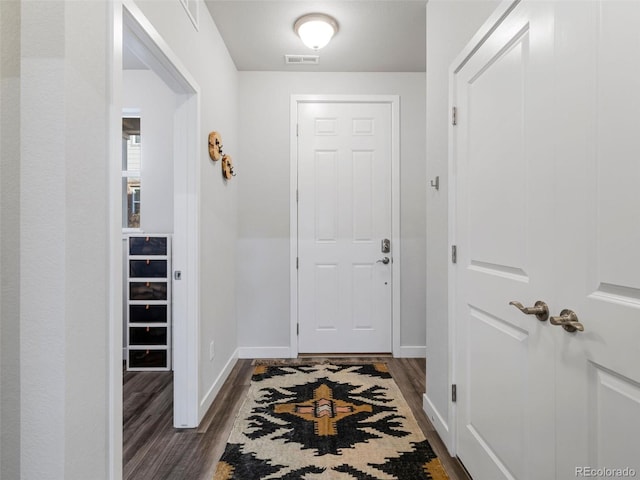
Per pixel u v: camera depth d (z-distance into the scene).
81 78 1.04
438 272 1.99
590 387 0.92
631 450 0.81
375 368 2.92
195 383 2.02
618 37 0.83
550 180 1.07
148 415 2.17
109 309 1.17
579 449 0.96
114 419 1.18
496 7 1.38
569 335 0.99
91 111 1.08
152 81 3.13
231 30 2.54
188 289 2.02
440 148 1.97
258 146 3.21
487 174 1.46
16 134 0.98
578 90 0.95
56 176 0.97
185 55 1.89
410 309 3.25
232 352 2.96
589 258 0.92
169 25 1.68
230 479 1.59
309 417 2.12
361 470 1.65
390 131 3.25
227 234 2.78
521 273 1.23
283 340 3.23
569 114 0.99
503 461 1.33
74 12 1.01
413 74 3.23
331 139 3.24
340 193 3.25
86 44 1.06
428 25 2.18
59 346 0.97
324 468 1.66
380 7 2.29
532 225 1.16
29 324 0.97
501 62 1.35
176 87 1.95
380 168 3.25
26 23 0.96
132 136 3.31
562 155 1.02
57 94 0.97
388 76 3.23
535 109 1.14
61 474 0.97
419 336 3.24
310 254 3.25
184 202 2.02
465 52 1.63
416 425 2.04
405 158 3.24
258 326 3.22
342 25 2.49
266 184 3.22
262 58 2.96
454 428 1.76
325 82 3.22
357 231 3.25
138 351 2.90
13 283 0.98
